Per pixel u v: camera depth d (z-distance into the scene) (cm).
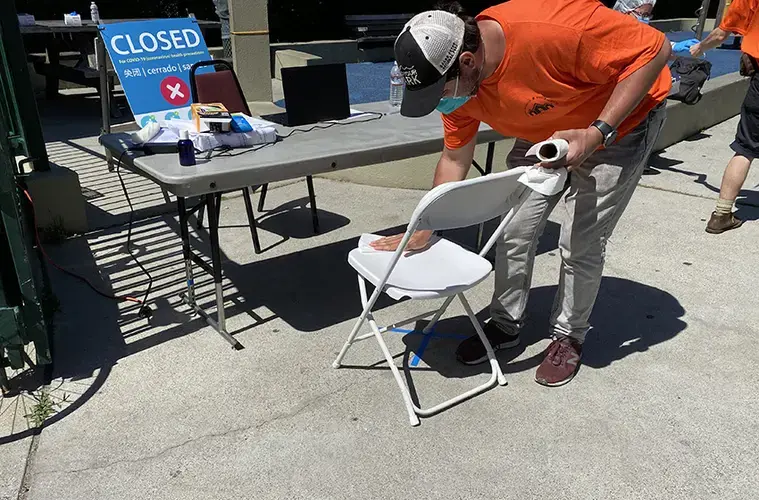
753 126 383
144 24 417
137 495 200
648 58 194
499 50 194
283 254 381
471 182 192
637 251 385
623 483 206
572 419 236
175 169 243
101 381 255
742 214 446
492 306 276
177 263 366
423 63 183
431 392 252
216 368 265
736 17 379
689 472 211
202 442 222
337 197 483
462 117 241
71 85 890
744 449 222
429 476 208
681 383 258
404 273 240
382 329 267
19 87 362
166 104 413
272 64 889
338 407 242
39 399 243
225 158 260
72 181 391
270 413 238
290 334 293
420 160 488
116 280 343
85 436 225
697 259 374
